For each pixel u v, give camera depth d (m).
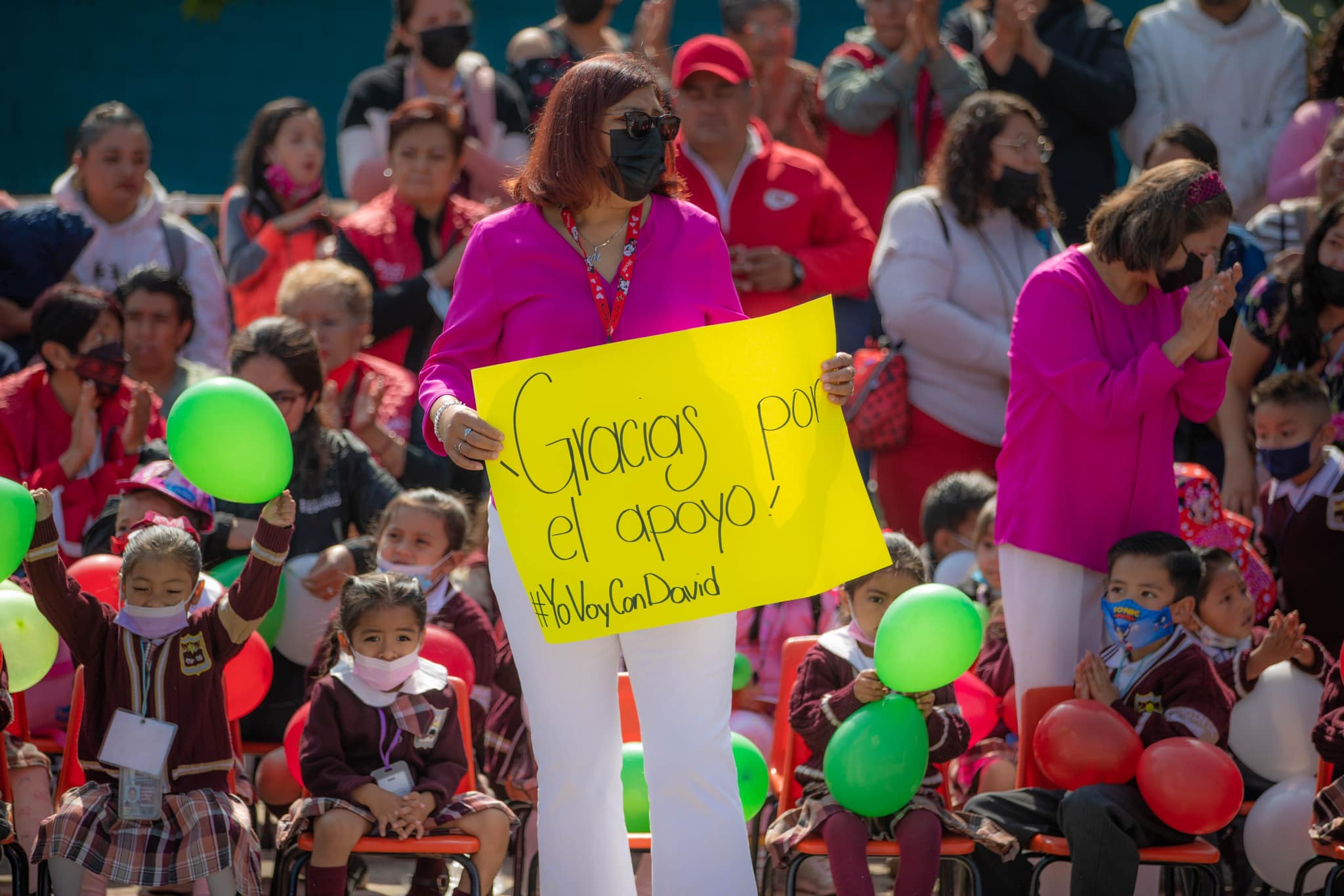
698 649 10.56
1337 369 17.38
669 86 23.14
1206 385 13.37
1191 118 23.22
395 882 15.78
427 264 20.38
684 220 10.61
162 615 12.71
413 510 15.50
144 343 18.72
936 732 13.09
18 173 33.88
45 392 16.98
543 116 10.34
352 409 18.77
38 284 19.89
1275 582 16.48
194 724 12.62
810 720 13.27
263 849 16.25
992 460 19.12
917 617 12.33
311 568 15.80
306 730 13.29
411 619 13.49
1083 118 22.36
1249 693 14.44
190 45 34.22
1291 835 13.48
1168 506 13.66
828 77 23.19
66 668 15.09
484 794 13.76
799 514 10.47
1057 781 13.05
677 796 10.59
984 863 13.95
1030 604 13.63
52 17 33.88
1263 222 20.12
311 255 21.81
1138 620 13.25
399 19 23.28
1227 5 23.14
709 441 10.39
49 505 12.30
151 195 21.44
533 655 10.62
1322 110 21.67
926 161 22.55
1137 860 12.50
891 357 19.08
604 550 10.32
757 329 10.42
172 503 15.06
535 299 10.41
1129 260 12.94
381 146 22.80
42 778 13.82
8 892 13.59
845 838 12.62
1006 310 18.53
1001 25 22.42
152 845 12.30
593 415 10.28
